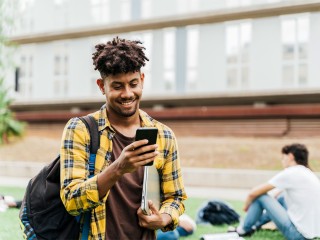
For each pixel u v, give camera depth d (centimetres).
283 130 1211
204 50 1363
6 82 1519
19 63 1603
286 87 1274
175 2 1365
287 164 402
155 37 1420
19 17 1348
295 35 1270
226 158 1074
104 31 1457
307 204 375
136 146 152
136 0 1415
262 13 1269
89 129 174
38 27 1567
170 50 1406
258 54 1306
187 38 1385
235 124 1273
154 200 178
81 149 171
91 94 1513
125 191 177
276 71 1288
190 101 1370
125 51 173
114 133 177
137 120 187
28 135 1461
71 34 1502
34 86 1611
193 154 1122
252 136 1242
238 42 1330
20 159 1189
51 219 176
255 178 848
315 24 1245
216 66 1352
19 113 1563
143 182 169
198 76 1370
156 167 185
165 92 1405
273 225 448
